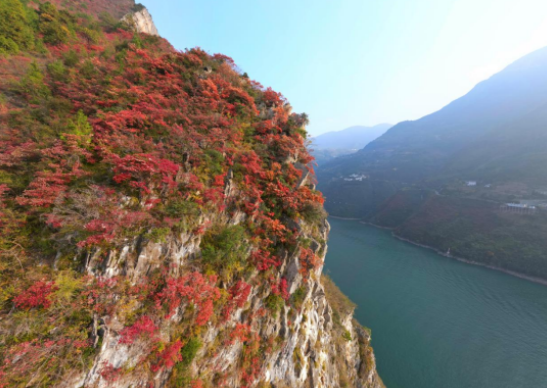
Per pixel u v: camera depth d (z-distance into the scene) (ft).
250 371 50.72
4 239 34.32
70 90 60.34
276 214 65.10
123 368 34.68
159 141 54.34
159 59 79.41
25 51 73.56
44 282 32.76
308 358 65.16
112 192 41.83
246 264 54.49
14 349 28.48
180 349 40.42
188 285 43.24
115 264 38.34
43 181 37.88
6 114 48.08
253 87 96.07
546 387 124.98
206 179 55.01
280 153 74.74
